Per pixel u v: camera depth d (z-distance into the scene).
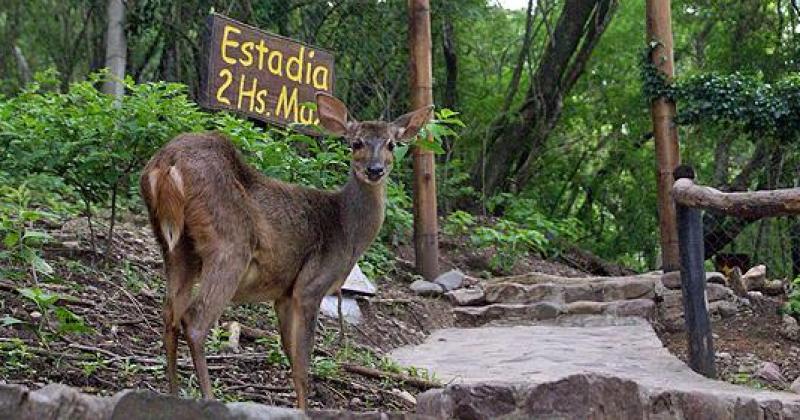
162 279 8.37
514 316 10.05
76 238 8.55
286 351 6.79
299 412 5.64
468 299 10.20
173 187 6.39
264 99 9.41
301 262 6.76
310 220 6.79
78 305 7.54
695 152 14.48
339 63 12.52
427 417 6.31
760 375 8.73
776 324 9.48
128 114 8.12
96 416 5.02
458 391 6.57
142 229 9.32
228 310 8.18
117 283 8.04
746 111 10.83
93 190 8.36
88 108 8.17
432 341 9.33
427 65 10.85
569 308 9.99
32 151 8.10
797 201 7.82
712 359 8.44
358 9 12.49
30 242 7.72
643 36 15.45
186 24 12.55
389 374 7.70
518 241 11.38
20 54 15.68
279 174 8.80
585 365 8.45
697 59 15.36
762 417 7.21
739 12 13.93
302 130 9.54
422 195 10.72
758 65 13.81
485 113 14.20
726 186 14.39
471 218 11.54
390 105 12.59
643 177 15.61
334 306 8.98
